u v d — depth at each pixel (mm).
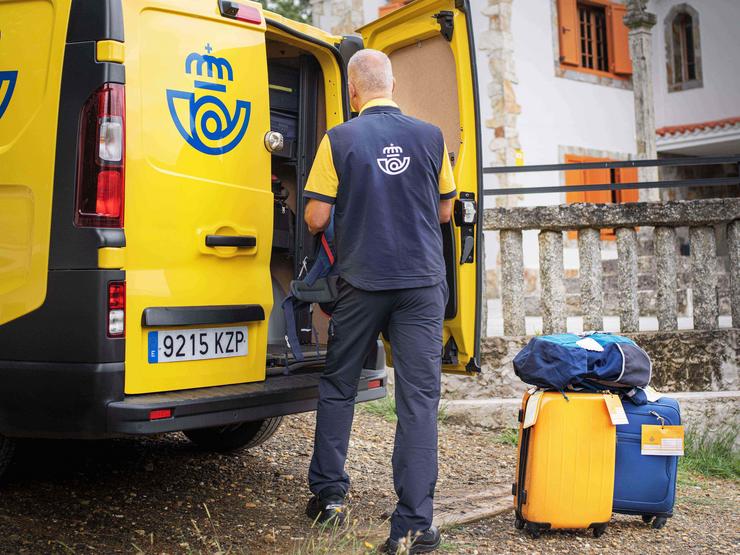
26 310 3236
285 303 3738
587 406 3824
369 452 5156
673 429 3938
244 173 3711
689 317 9156
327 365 3686
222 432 4758
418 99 4547
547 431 3811
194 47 3529
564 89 13930
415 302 3496
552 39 13758
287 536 3588
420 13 4418
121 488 4047
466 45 4199
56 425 3186
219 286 3572
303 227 4535
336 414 3691
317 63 4578
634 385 3912
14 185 3316
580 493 3811
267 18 3984
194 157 3494
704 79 15711
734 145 15641
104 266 3160
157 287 3330
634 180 14820
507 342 6473
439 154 3607
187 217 3445
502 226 6598
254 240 3721
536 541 3807
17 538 3314
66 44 3258
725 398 6383
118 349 3172
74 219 3189
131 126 3270
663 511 4004
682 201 6629
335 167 3504
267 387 3627
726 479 5656
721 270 12047
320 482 3725
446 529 3861
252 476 4426
